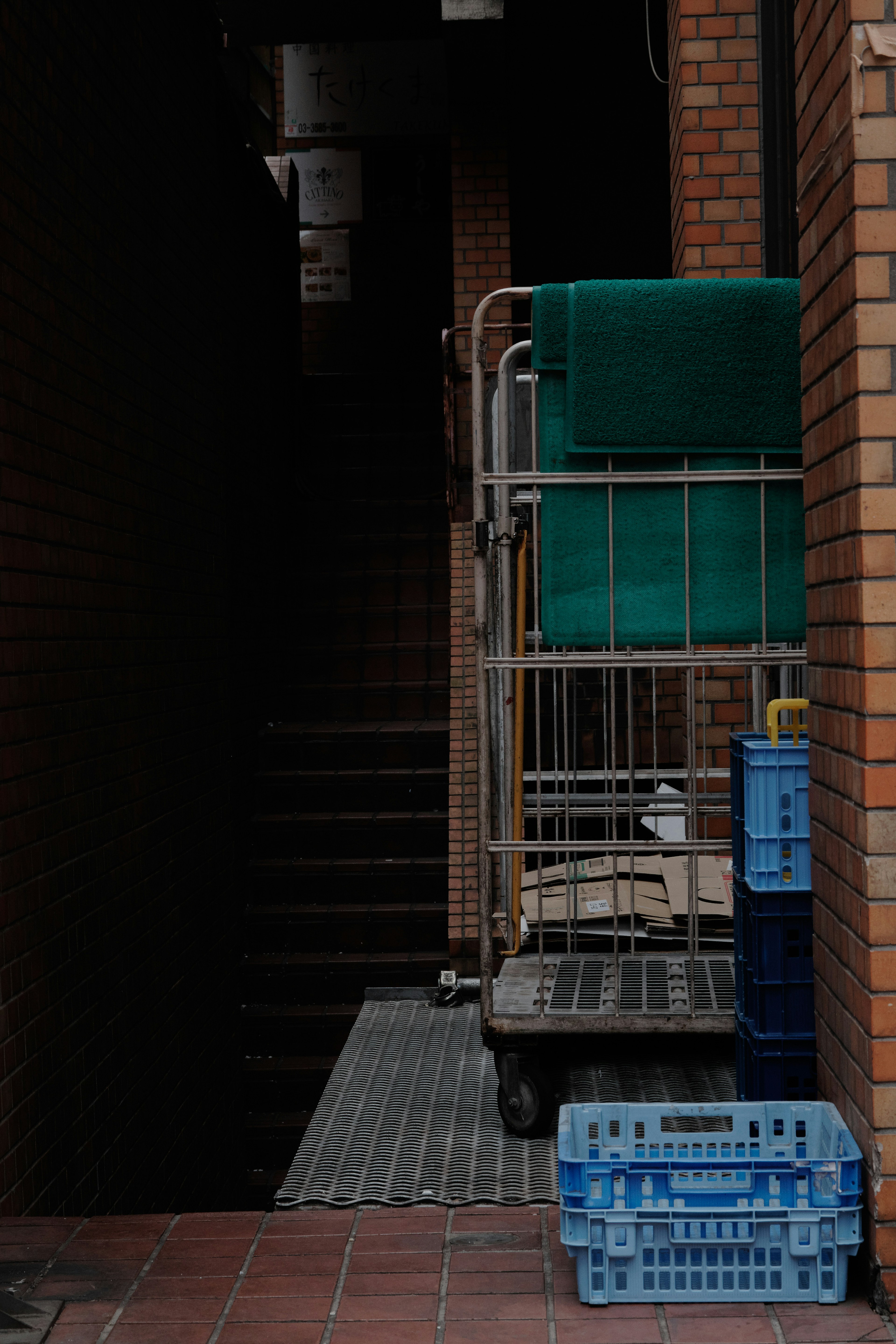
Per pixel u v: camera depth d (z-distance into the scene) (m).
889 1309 2.19
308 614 7.73
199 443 5.56
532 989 3.60
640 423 3.12
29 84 3.51
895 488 2.18
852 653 2.26
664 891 4.22
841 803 2.35
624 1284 2.27
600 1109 2.41
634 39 10.16
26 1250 2.59
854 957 2.27
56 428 3.66
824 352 2.44
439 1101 3.78
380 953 6.08
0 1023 3.05
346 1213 2.78
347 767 6.75
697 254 5.04
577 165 10.23
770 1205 2.23
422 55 11.46
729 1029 3.30
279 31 8.60
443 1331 2.19
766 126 4.93
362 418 9.08
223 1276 2.44
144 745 4.54
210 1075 5.33
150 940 4.52
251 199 7.09
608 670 3.83
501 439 3.55
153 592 4.73
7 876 3.14
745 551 3.15
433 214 11.59
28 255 3.46
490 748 3.35
